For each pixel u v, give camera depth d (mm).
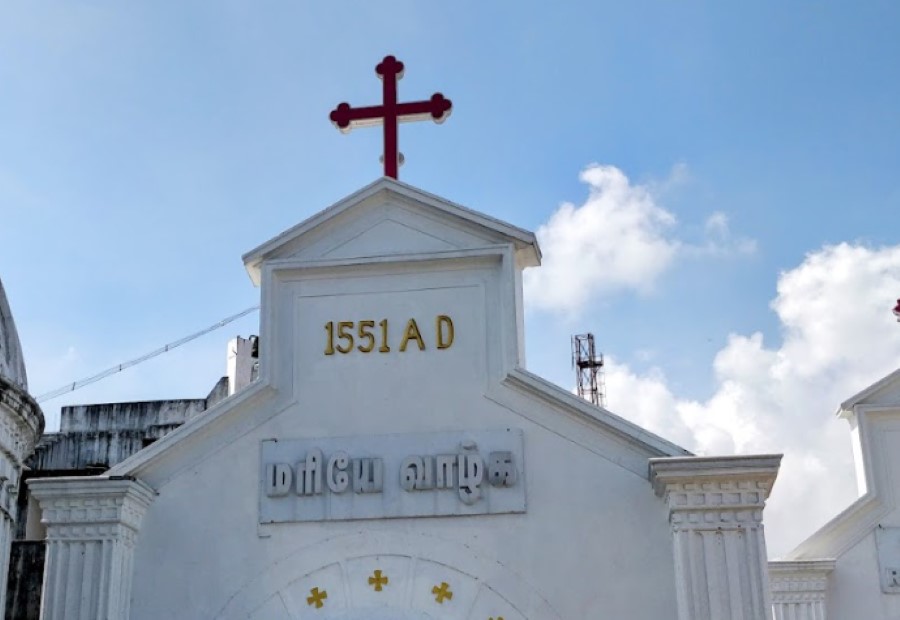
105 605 16812
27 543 29266
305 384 18062
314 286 18531
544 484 17172
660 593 16547
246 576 17250
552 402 17438
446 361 17922
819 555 21438
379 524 17266
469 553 16984
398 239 18594
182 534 17531
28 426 18516
